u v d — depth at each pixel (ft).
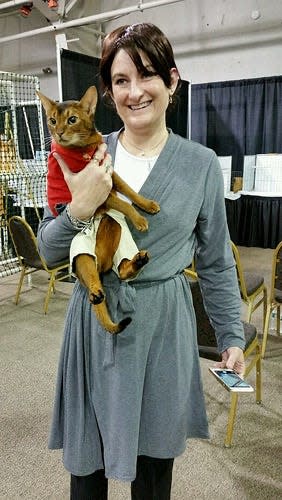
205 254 3.84
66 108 3.23
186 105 21.68
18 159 14.39
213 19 22.58
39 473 6.27
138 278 3.30
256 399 7.95
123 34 3.09
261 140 22.06
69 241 3.24
